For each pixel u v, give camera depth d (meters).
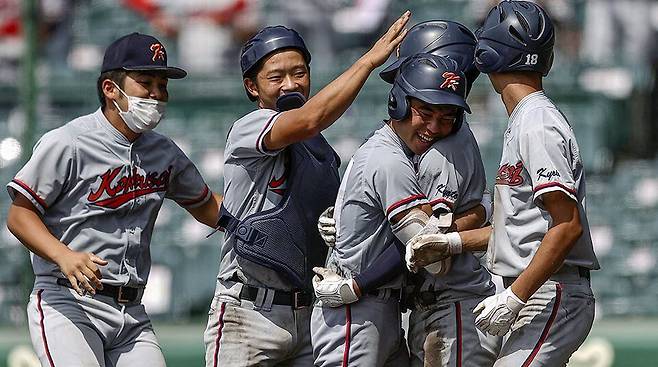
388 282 16.28
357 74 15.78
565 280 15.46
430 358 16.28
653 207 37.84
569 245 14.62
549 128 14.97
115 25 43.91
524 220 15.28
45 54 43.06
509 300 14.68
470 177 16.14
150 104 17.48
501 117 39.25
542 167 14.80
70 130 17.55
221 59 42.62
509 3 15.54
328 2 42.59
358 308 16.28
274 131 16.36
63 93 41.09
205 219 19.16
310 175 17.16
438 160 15.84
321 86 41.06
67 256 16.66
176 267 35.72
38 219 17.27
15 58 43.19
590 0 41.84
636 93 41.25
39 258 17.80
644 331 31.41
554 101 40.53
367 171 15.93
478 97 39.97
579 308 15.43
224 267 17.55
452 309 16.20
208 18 42.72
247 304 17.25
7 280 36.75
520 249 15.32
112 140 17.70
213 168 39.38
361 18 42.50
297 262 17.08
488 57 15.48
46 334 17.25
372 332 16.27
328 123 16.08
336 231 16.45
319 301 16.64
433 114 15.49
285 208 17.00
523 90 15.48
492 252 15.63
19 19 43.25
